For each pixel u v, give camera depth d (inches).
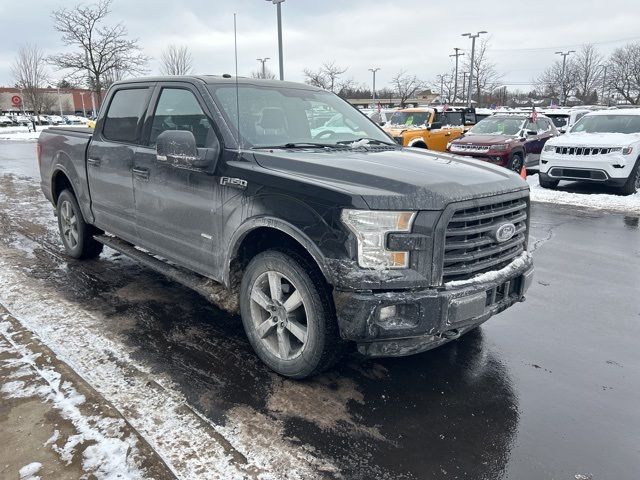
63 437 108.0
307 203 120.3
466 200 120.7
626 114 491.5
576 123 518.0
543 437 115.0
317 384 134.0
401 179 119.3
